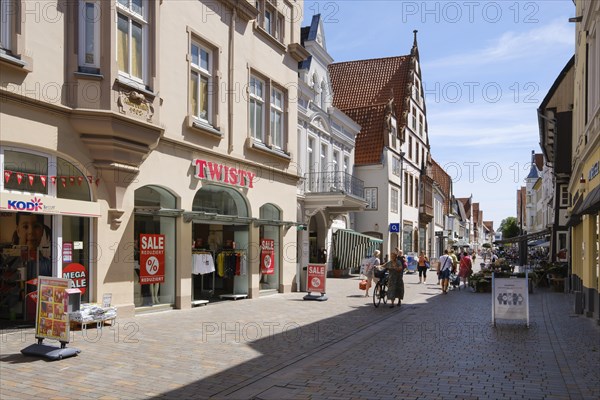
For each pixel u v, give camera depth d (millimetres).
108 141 10828
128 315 11852
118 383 6688
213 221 15305
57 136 10219
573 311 14969
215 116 15188
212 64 15188
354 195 26594
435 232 54438
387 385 6848
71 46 10445
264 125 18141
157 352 8516
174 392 6402
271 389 6621
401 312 14836
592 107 13469
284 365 7910
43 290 8203
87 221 11023
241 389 6598
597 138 11578
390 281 16078
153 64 12195
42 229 10375
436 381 7051
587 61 14828
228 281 17266
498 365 8000
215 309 14133
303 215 23797
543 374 7430
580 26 16531
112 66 10805
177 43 13531
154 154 12711
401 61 42625
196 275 15469
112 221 11406
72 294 7969
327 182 25922
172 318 12203
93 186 10969
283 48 19141
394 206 37438
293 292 19734
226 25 15688
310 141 25938
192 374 7250
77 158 10641
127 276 11852
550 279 22750
